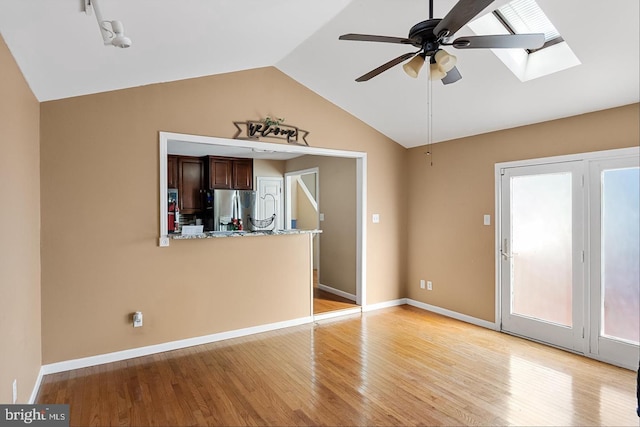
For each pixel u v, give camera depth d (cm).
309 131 445
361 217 500
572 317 362
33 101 284
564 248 368
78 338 324
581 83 313
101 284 333
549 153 377
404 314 490
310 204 774
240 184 718
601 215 340
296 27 307
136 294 348
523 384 295
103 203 333
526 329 399
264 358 346
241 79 398
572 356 351
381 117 471
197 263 379
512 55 322
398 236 535
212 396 276
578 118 354
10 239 213
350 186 541
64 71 262
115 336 339
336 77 409
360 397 275
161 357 348
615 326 333
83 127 324
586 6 245
